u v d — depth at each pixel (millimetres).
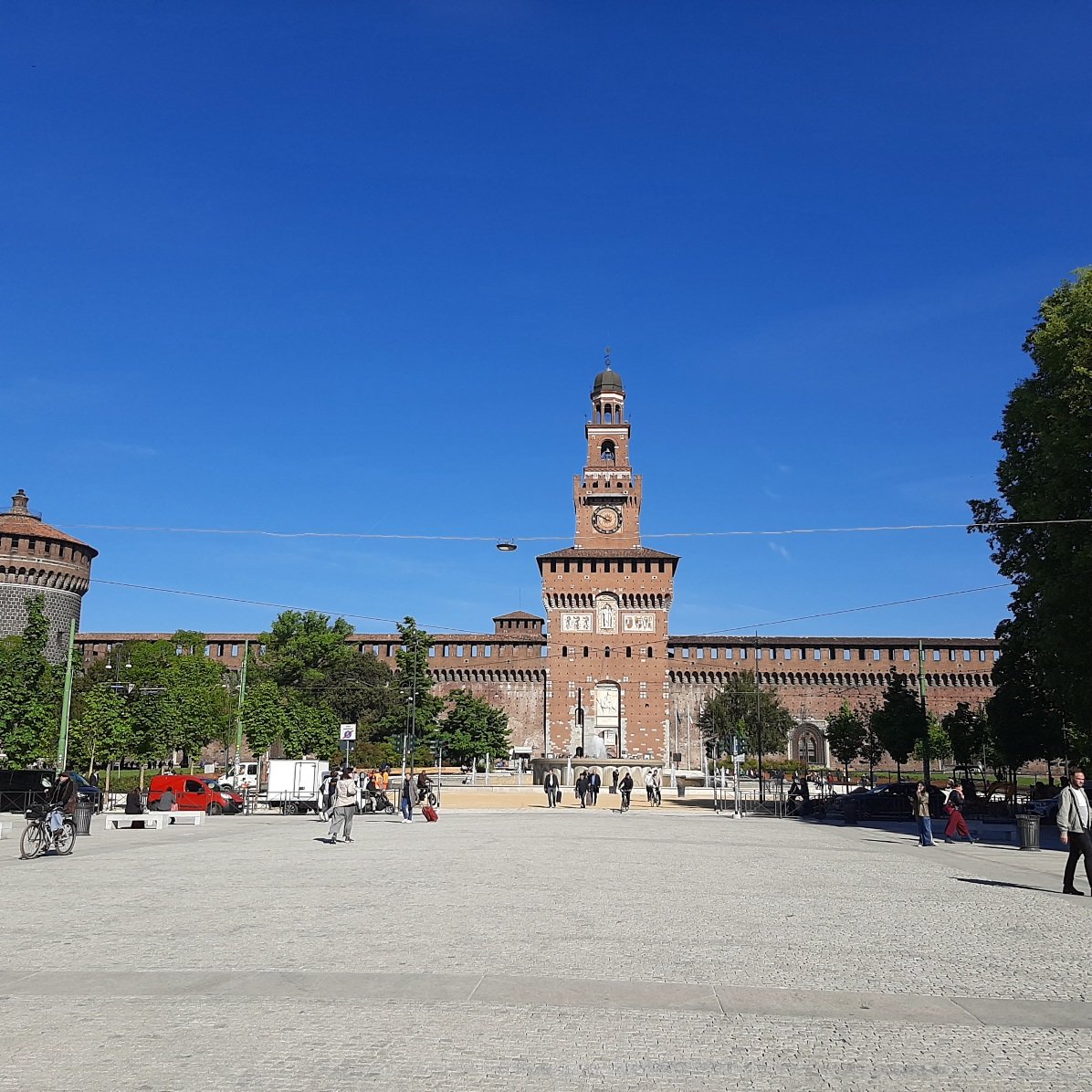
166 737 67562
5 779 51094
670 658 116750
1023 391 46719
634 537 116188
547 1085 8758
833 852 32188
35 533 105250
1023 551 47156
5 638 86250
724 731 102125
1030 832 35000
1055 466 41469
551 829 42281
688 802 74000
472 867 25312
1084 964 14062
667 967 13328
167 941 14727
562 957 13820
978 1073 9234
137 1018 10641
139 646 103000
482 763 102750
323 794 50375
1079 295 42250
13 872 24203
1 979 12375
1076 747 53969
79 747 65688
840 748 100625
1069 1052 9914
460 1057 9430
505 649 118625
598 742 108625
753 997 11836
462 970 12945
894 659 116688
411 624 97375
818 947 14984
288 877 23094
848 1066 9367
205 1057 9344
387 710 100250
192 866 25484
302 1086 8641
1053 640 42438
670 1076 9016
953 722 76938
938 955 14555
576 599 111562
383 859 27500
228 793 59969
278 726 78250
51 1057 9320
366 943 14609
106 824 45250
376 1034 10141
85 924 16234
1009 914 18750
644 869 25422
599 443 118938
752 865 27250
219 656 121375
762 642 116875
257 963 13234
